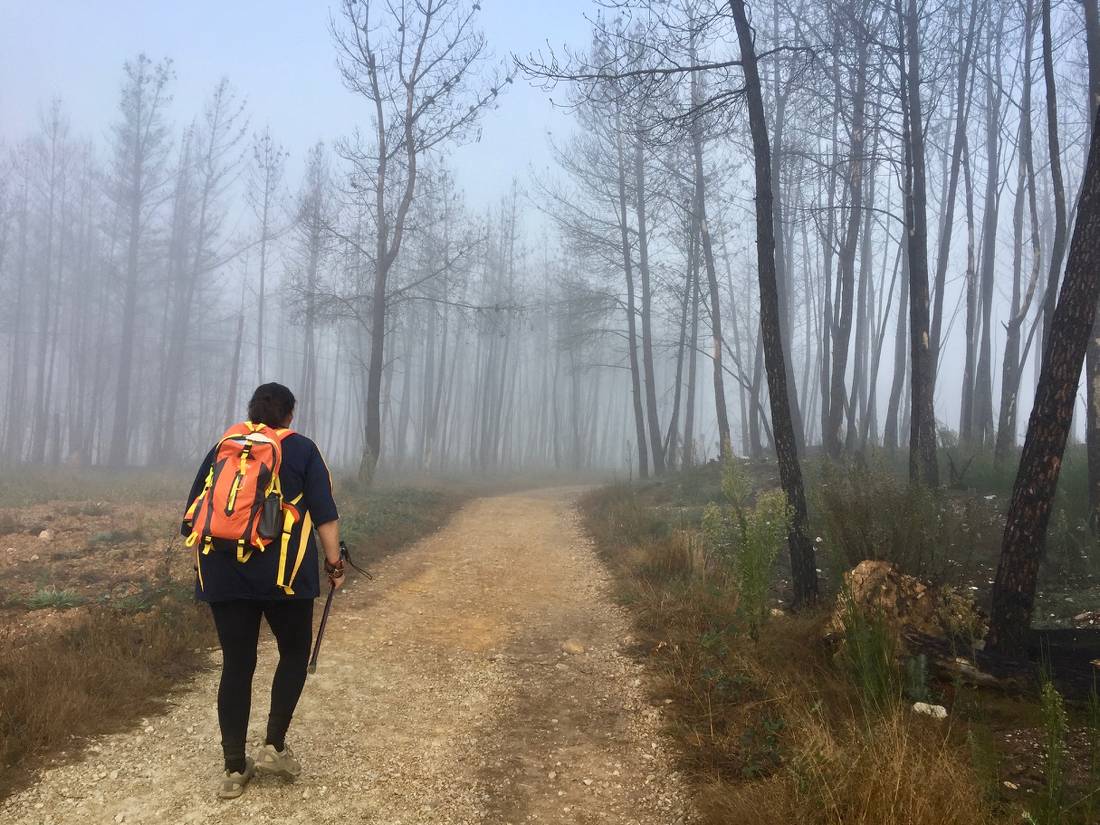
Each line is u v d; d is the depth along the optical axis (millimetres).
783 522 5941
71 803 3252
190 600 6438
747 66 7926
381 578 8555
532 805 3539
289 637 3582
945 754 3361
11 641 5145
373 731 4332
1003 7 15836
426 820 3328
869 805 3018
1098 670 4871
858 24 12125
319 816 3289
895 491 7293
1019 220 20531
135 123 35062
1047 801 3174
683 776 3840
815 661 5262
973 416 18000
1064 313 5379
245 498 3309
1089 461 8648
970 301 17844
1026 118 14945
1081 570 7766
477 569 9477
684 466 23344
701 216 22391
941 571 6934
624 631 6652
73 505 14148
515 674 5539
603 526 12594
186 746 3912
